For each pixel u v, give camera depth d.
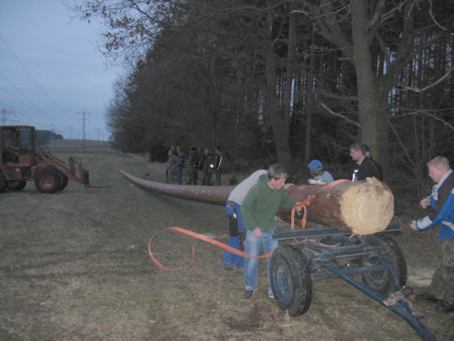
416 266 6.46
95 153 65.81
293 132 22.72
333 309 4.80
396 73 10.09
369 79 9.38
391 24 13.88
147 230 8.99
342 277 4.21
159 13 12.70
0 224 9.41
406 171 13.53
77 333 4.21
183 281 5.70
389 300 3.82
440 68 12.94
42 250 7.22
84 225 9.40
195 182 19.06
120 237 8.27
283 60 16.25
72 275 5.91
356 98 9.96
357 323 4.45
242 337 4.14
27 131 15.04
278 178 4.50
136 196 14.59
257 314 4.65
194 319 4.52
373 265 4.67
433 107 12.42
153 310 4.74
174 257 6.86
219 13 12.22
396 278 4.41
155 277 5.86
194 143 25.92
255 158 24.64
